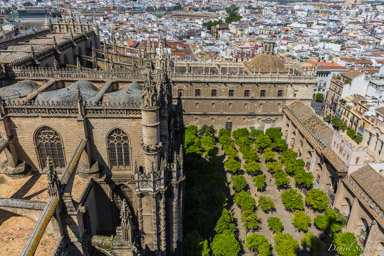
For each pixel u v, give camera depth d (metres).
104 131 43.75
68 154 45.31
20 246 32.69
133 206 48.91
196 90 114.00
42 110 42.09
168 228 46.66
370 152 88.31
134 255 36.16
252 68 118.56
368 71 174.88
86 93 48.84
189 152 88.56
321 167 82.31
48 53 74.94
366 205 60.44
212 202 69.62
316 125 92.69
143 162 46.25
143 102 39.19
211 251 60.31
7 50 73.81
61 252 34.69
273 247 63.22
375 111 109.94
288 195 71.56
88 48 106.56
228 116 117.94
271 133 108.06
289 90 115.12
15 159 44.25
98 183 45.78
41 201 37.03
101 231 49.47
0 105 40.84
